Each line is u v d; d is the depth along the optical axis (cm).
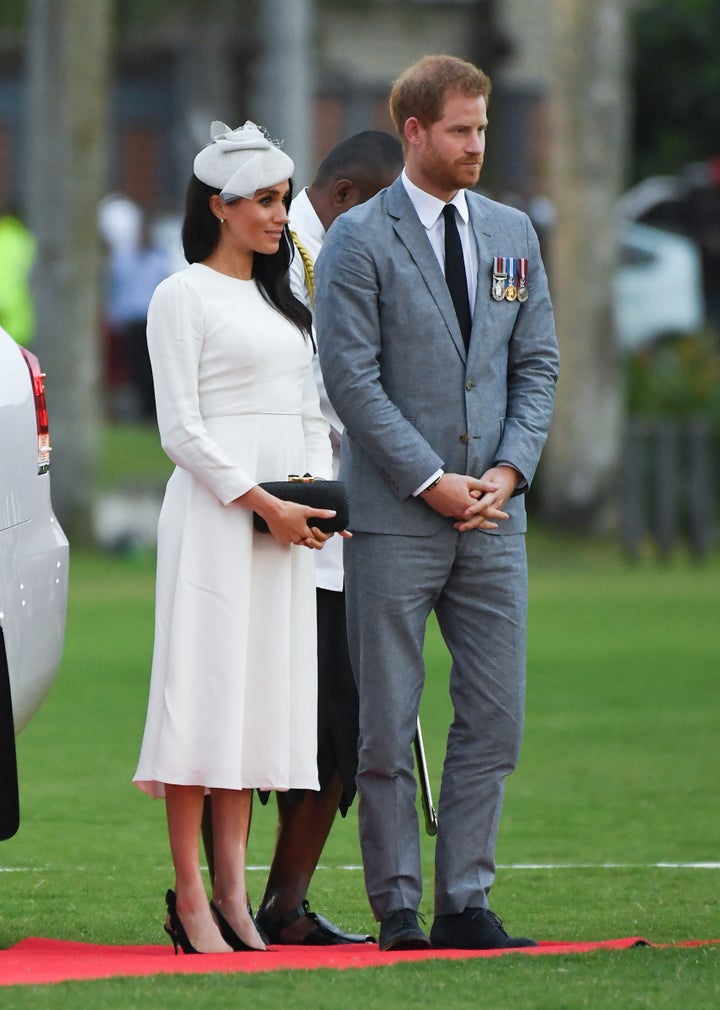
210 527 2273
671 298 10631
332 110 13062
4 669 2347
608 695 4591
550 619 5975
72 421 7831
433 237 2342
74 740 4056
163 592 2289
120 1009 1880
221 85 12400
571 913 2605
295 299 2342
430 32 12925
